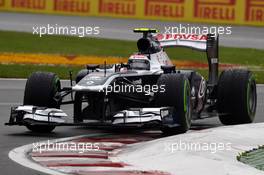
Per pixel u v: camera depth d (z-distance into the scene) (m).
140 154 32.53
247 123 43.94
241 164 29.94
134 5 123.06
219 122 47.25
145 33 42.72
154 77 41.81
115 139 38.41
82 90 38.50
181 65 88.38
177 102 38.59
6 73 75.00
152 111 37.72
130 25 119.31
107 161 31.34
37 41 106.25
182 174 28.25
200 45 45.41
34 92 40.41
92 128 43.06
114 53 97.75
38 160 31.55
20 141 37.28
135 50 101.50
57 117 39.25
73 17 124.25
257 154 32.31
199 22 119.81
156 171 28.83
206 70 84.12
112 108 39.94
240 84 43.00
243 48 105.06
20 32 112.44
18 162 30.92
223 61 93.56
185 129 39.00
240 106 43.03
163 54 43.62
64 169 29.42
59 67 82.19
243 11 119.25
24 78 73.75
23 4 127.38
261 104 57.88
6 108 52.53
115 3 123.69
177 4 120.56
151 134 40.53
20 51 95.94
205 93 44.03
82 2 125.12
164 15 121.56
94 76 39.75
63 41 107.44
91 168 29.62
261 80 76.62
